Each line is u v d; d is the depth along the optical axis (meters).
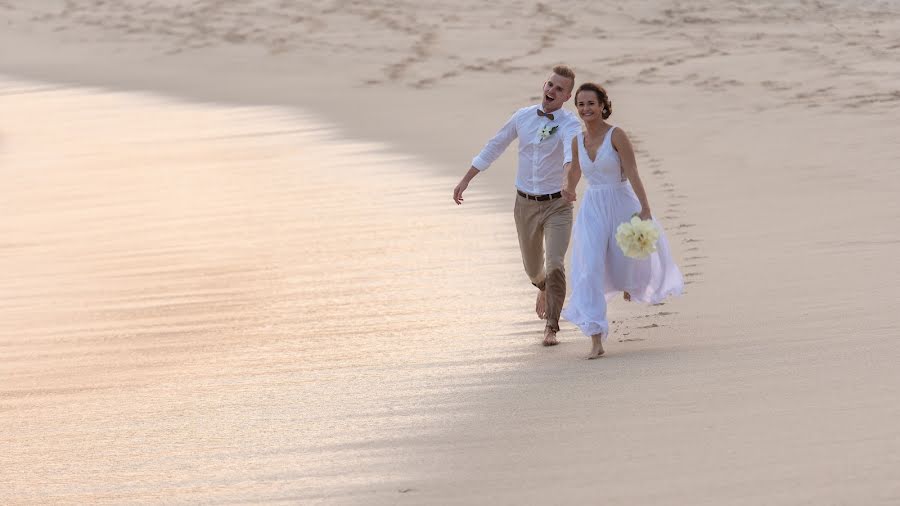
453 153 35.44
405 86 49.84
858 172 28.80
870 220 23.11
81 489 12.31
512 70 51.66
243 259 24.52
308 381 16.02
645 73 49.00
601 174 16.47
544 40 57.19
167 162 36.44
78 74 56.22
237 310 20.69
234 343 18.59
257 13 65.12
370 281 22.05
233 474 12.28
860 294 17.41
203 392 15.91
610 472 10.91
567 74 17.33
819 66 47.66
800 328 15.82
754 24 58.72
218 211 29.41
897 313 15.91
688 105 42.06
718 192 27.64
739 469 10.50
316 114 44.47
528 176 17.58
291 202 29.88
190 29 63.09
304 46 58.47
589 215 16.52
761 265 20.30
